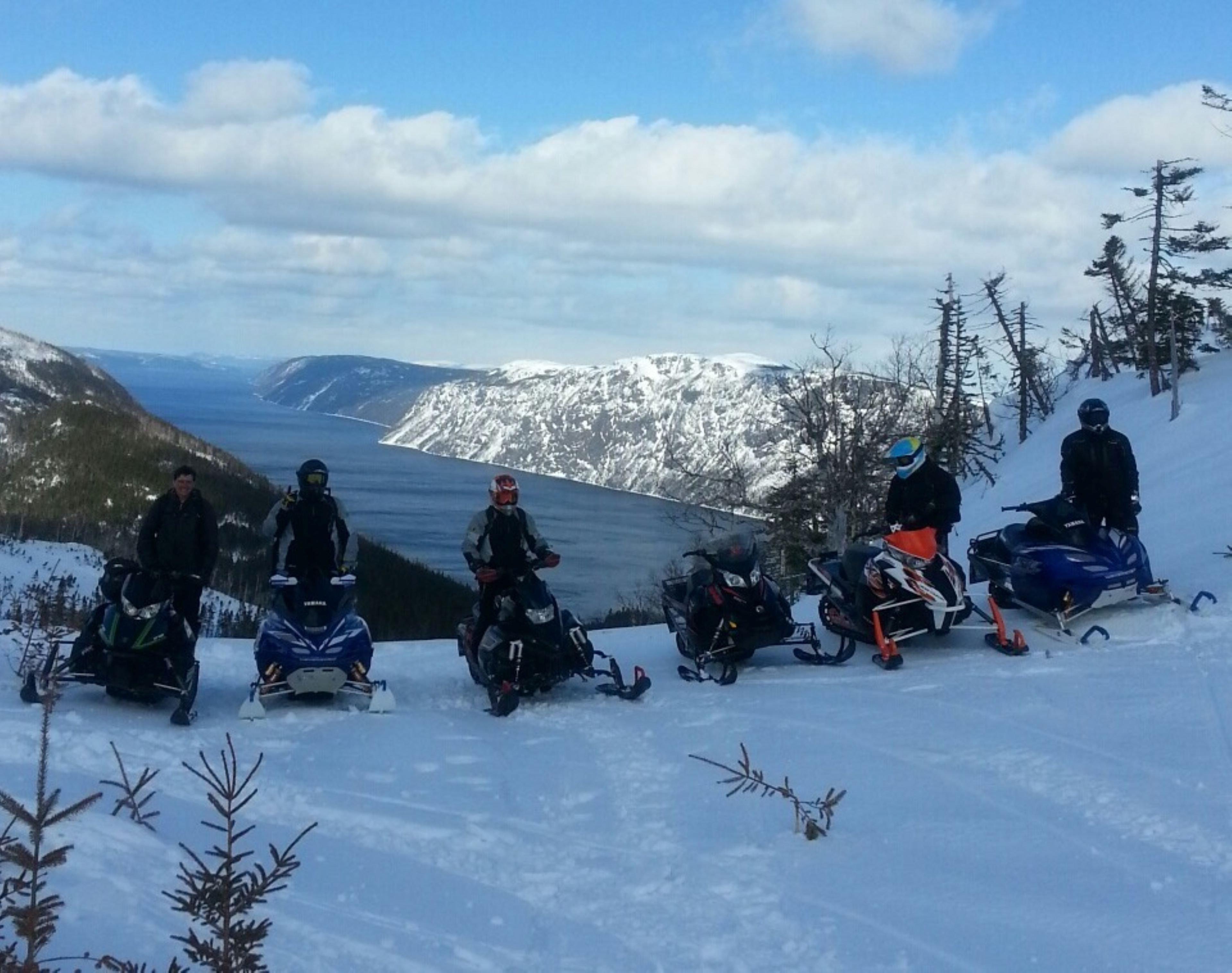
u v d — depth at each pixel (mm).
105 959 3604
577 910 5074
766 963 4469
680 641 11312
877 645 10641
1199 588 11602
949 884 5105
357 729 8758
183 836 5805
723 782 6242
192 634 9242
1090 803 6062
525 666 9547
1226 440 24797
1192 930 4504
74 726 8312
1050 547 10648
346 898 5141
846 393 26141
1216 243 40594
